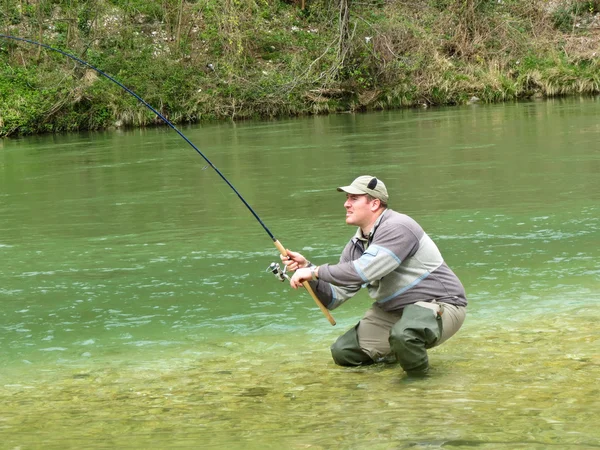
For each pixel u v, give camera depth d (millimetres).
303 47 29266
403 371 4586
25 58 27625
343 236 9031
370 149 17250
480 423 3527
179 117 26844
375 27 28812
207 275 7574
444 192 11648
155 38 29188
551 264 7383
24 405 4363
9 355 5488
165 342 5648
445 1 31125
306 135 20938
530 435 3324
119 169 15938
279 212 10688
